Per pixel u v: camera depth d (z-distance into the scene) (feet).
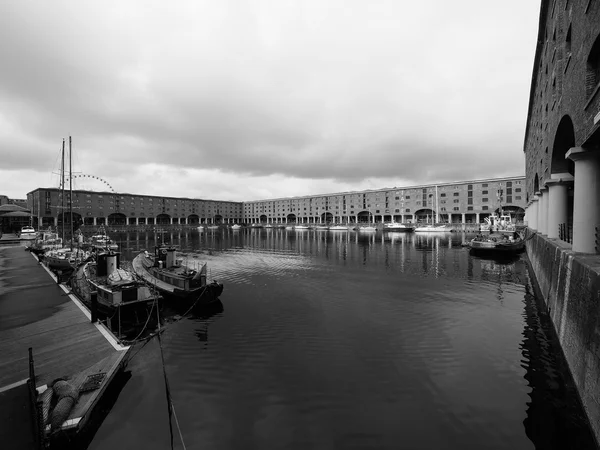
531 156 116.88
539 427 24.57
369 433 24.35
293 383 31.96
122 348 36.55
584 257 32.17
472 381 31.71
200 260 130.72
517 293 67.62
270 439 23.88
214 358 38.09
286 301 63.82
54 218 328.08
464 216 350.43
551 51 57.06
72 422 23.77
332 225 434.71
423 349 39.52
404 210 402.31
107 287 56.13
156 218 466.70
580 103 33.78
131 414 27.32
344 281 83.61
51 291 63.93
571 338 30.89
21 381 29.30
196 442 23.72
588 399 24.26
